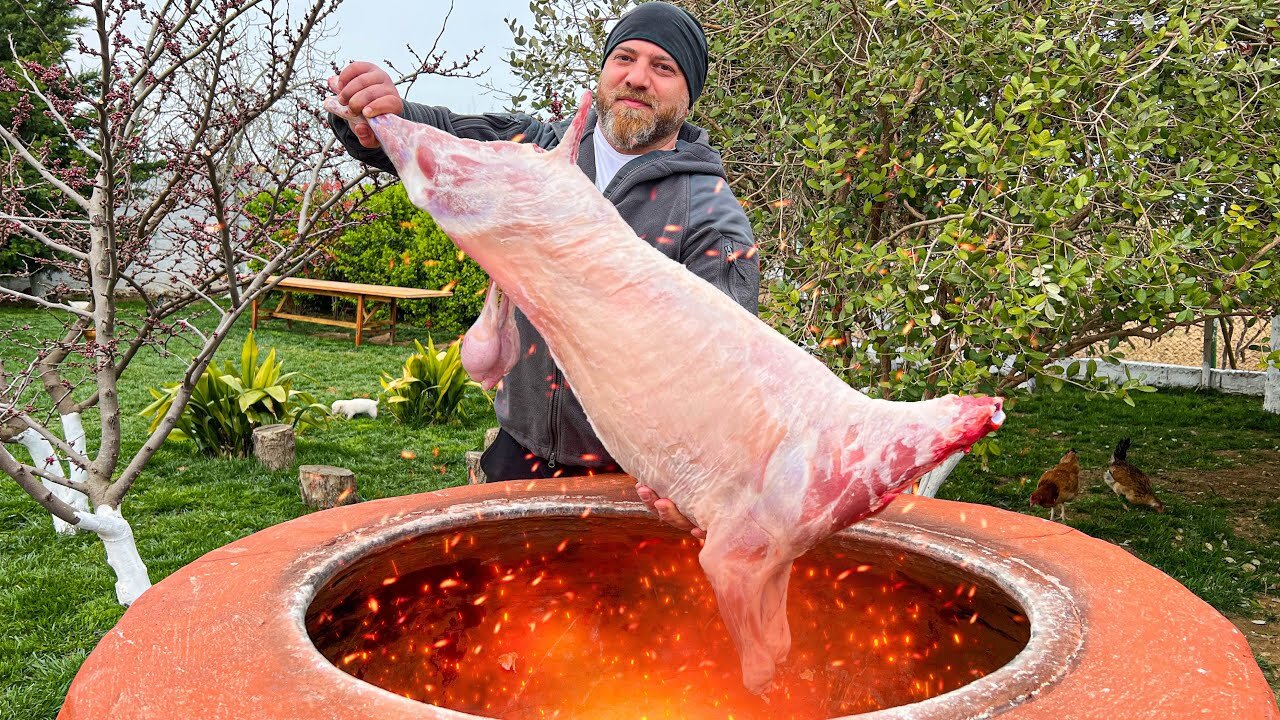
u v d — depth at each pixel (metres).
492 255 1.30
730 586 1.26
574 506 1.75
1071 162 3.68
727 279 1.99
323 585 1.37
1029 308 3.09
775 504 1.23
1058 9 3.70
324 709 0.97
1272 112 3.57
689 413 1.25
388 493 5.81
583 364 1.30
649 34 2.07
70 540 4.68
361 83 1.39
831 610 1.72
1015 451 7.23
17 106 3.34
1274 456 7.05
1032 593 1.35
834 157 4.20
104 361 3.33
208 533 4.89
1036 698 1.02
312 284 13.27
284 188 3.32
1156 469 6.70
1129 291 3.41
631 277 1.28
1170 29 3.36
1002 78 3.70
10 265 14.09
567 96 4.98
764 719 1.78
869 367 3.79
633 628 1.82
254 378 6.70
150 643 1.13
